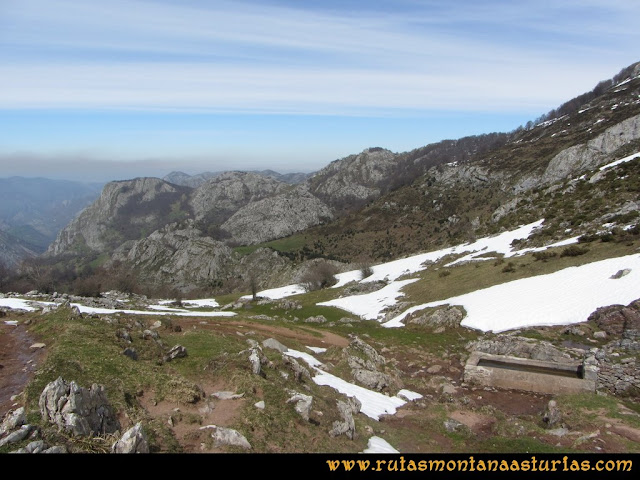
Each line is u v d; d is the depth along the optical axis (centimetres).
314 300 9006
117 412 1761
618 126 15188
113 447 1416
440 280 7012
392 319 6216
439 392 3478
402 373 3928
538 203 9512
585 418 2598
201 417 1878
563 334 4078
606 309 4122
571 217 7350
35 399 1733
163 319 3822
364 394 3044
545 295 4881
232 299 11806
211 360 2520
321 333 5228
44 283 13638
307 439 1898
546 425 2748
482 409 2894
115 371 2139
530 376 3447
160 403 1980
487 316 4922
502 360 3853
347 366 3609
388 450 2133
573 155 15988
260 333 4372
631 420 2497
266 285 18012
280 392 2172
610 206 6994
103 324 3008
